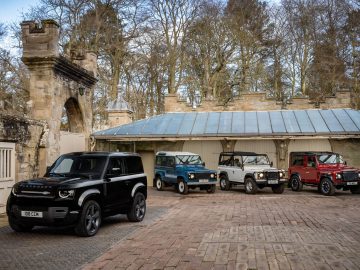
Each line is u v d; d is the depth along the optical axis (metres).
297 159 22.02
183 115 27.22
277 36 39.09
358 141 24.00
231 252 7.82
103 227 10.91
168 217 12.70
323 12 37.88
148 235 9.70
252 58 38.34
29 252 7.98
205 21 37.94
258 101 27.42
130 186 11.60
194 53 38.62
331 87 37.16
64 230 10.37
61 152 18.16
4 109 14.71
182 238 9.23
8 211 9.55
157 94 38.88
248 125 24.58
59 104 17.64
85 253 7.89
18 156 14.58
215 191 21.86
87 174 10.47
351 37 36.59
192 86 38.44
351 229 10.23
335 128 23.11
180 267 6.84
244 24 38.38
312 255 7.55
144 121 26.59
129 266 6.96
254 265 6.89
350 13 36.59
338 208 14.56
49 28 16.70
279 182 20.38
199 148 26.09
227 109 27.70
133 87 38.19
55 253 7.89
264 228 10.41
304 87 37.94
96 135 24.12
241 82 37.44
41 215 9.14
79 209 9.26
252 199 17.86
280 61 39.22
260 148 25.34
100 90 34.91
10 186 13.95
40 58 16.61
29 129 15.33
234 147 25.61
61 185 9.28
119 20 34.00
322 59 37.12
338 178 19.39
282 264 6.95
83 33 32.03
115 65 34.69
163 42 37.19
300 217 12.32
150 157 26.78
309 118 24.88
